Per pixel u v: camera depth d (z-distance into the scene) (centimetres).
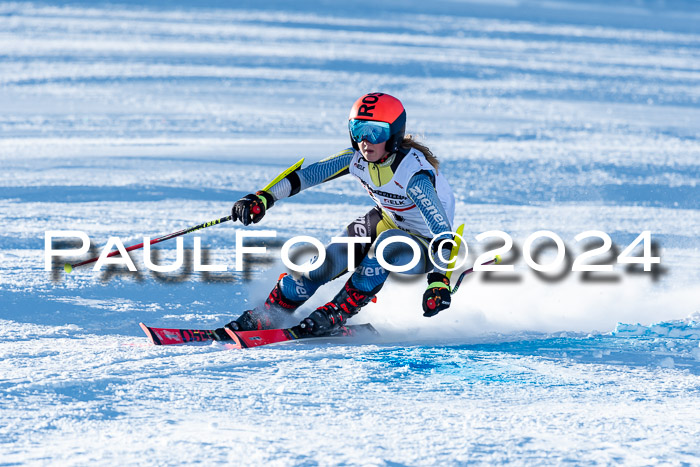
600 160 4666
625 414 1173
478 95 7312
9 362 1353
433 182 1656
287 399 1205
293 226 2897
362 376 1350
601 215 3388
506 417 1148
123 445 998
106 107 5903
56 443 1002
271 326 1697
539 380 1364
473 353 1555
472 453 1001
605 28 16812
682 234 3083
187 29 11550
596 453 1012
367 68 8569
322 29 12650
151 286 2055
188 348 1502
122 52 8881
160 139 4800
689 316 1912
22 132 4853
